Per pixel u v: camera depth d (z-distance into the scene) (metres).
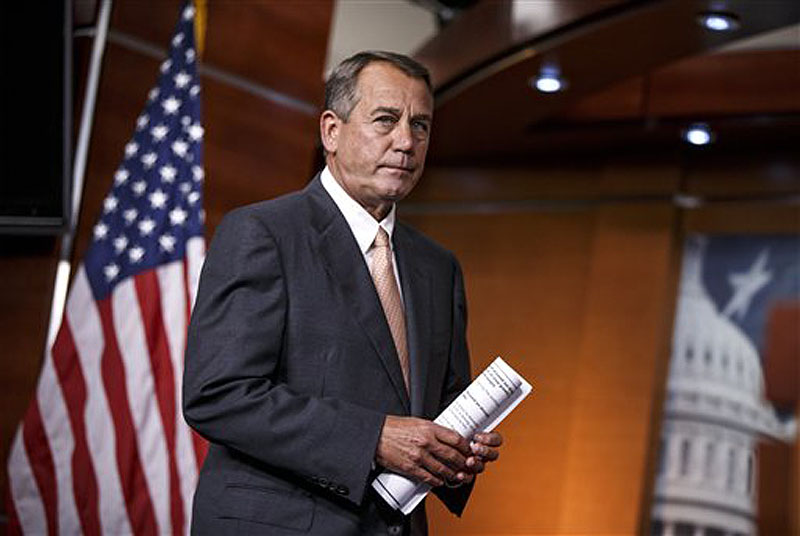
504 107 8.40
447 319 2.69
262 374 2.35
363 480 2.28
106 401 5.38
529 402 9.15
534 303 9.36
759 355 8.53
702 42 6.98
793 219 8.68
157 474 5.34
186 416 2.35
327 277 2.47
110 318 5.48
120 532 5.30
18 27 5.99
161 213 5.64
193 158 5.70
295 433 2.29
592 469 8.71
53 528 5.30
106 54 6.37
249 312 2.37
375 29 8.81
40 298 6.25
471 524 9.04
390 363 2.46
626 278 9.00
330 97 2.58
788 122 8.27
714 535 8.41
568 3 6.80
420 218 9.95
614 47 7.18
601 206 9.27
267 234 2.45
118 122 6.40
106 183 6.34
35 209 6.11
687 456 8.59
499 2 7.20
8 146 6.07
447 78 7.95
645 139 8.91
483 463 2.38
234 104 6.71
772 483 8.30
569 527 8.65
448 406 2.58
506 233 9.62
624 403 8.74
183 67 5.84
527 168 9.66
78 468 5.33
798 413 8.32
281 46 6.91
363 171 2.52
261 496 2.35
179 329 5.49
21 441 5.34
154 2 6.52
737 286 8.73
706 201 8.98
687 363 8.74
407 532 2.46
